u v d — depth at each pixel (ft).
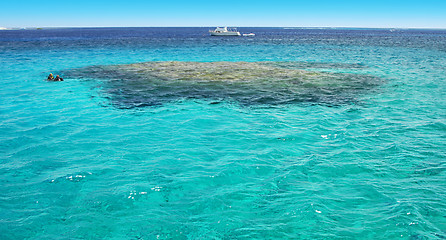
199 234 21.54
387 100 60.95
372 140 39.50
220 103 58.44
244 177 29.71
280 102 59.31
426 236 20.97
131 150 36.22
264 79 81.66
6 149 36.19
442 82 79.77
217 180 29.04
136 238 21.08
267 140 39.52
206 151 35.96
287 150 36.27
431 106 56.24
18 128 43.65
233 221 22.95
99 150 36.19
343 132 42.47
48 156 34.40
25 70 98.68
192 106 56.34
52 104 57.11
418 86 74.69
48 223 22.50
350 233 21.40
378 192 26.76
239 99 61.46
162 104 57.67
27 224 22.30
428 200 25.35
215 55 157.07
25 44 236.02
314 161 33.12
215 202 25.43
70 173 30.25
